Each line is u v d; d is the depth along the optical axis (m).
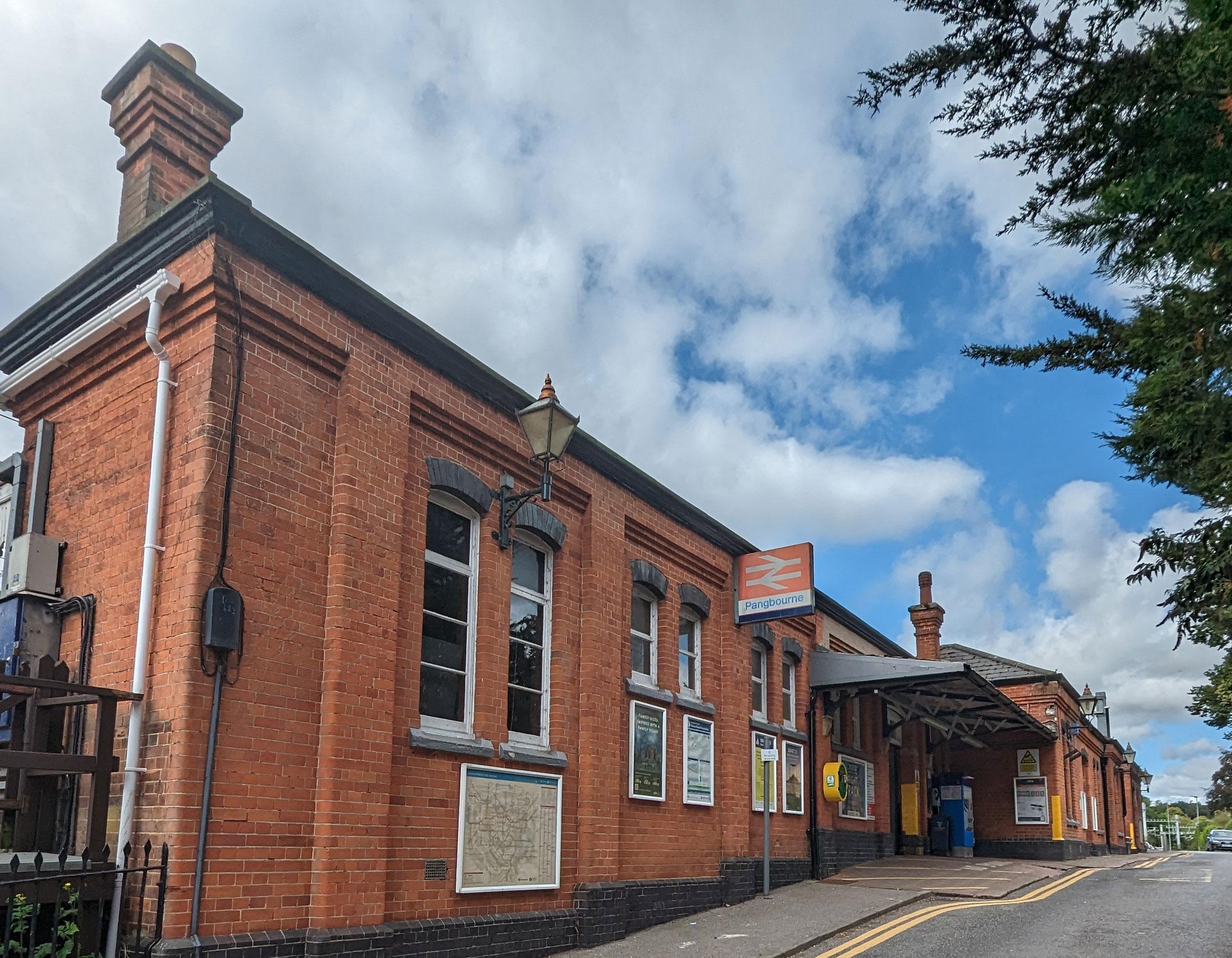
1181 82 4.75
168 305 8.60
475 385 10.73
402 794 9.19
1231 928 11.86
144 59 10.06
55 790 8.25
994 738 29.89
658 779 13.41
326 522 8.91
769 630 17.31
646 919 12.36
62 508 9.48
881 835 21.58
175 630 7.79
